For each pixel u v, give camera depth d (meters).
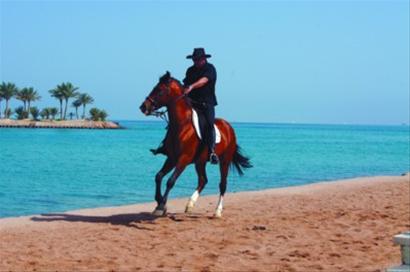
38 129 162.12
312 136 140.88
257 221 13.01
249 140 104.12
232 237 11.07
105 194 22.09
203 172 13.69
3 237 10.80
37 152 54.41
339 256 9.45
